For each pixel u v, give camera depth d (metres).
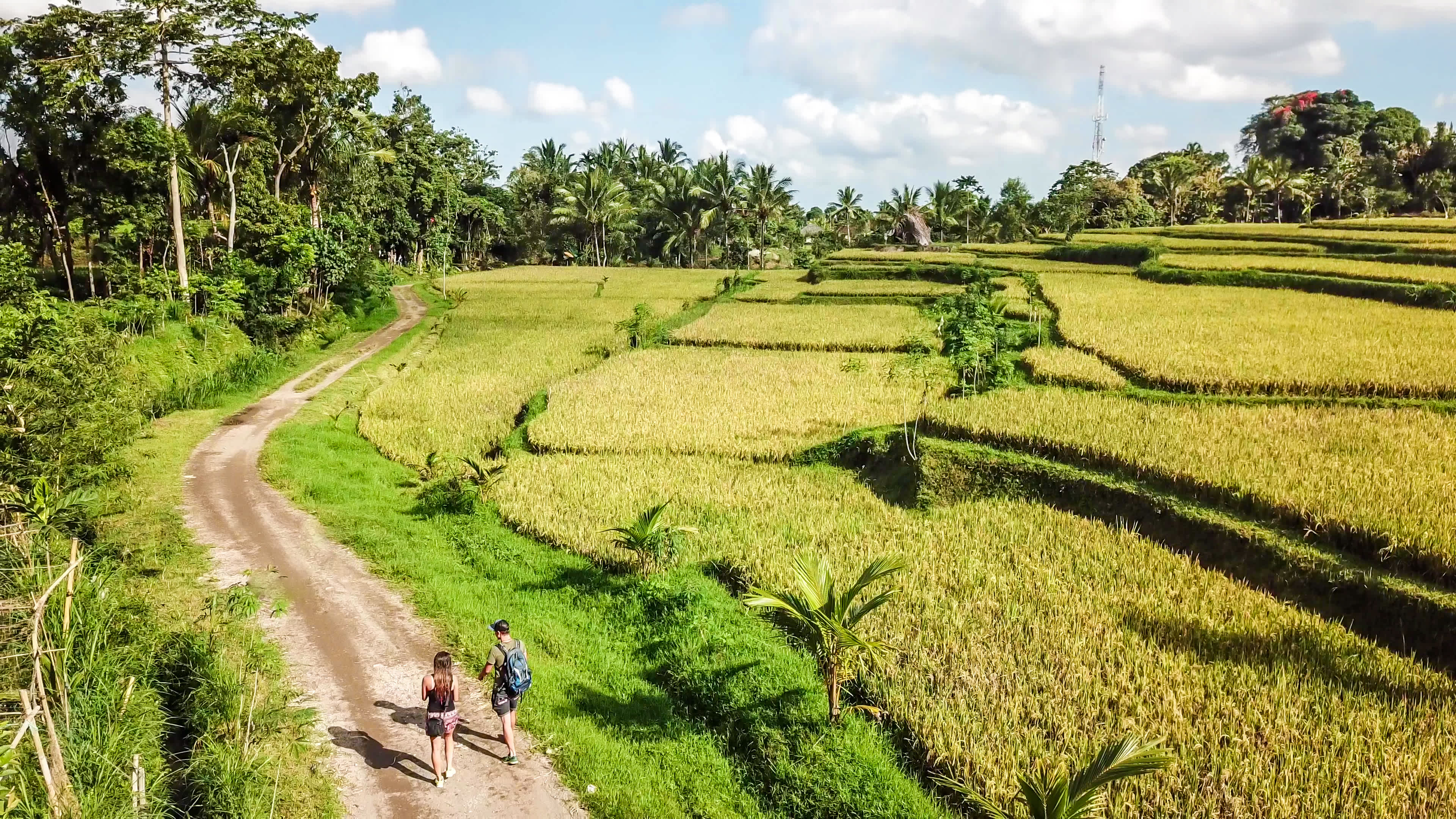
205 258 45.47
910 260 66.88
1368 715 10.78
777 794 10.55
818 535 17.59
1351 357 25.36
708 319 44.72
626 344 42.00
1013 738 10.68
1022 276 47.41
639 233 102.38
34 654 10.12
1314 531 15.11
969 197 100.81
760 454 23.55
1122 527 16.97
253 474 22.56
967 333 26.69
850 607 12.25
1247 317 33.53
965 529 17.59
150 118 38.22
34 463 16.73
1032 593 14.45
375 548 17.84
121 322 30.39
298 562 17.06
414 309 58.22
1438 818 9.08
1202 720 10.80
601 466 22.73
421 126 81.06
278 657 13.27
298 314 44.81
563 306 56.38
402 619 14.88
